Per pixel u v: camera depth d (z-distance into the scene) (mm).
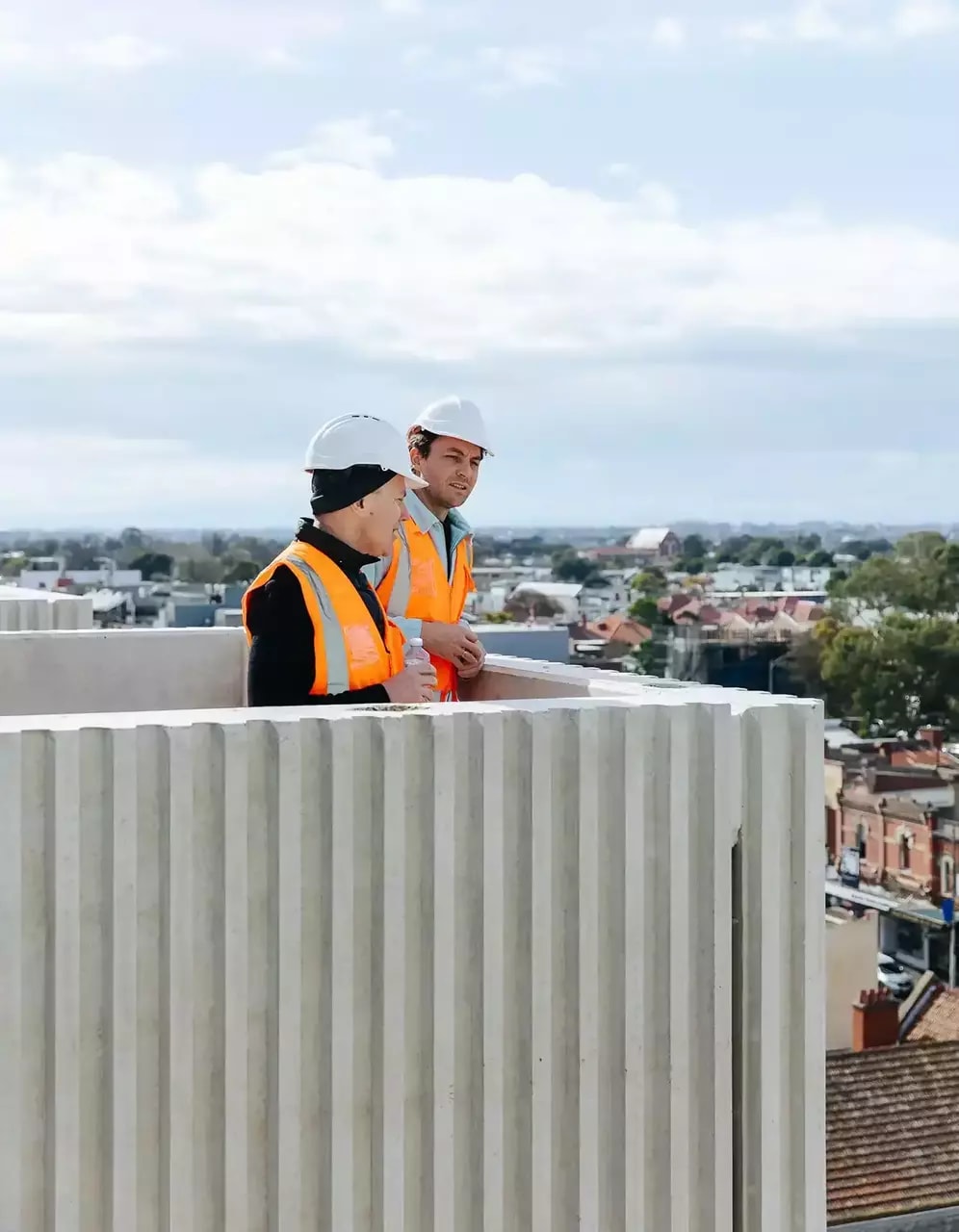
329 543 3859
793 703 3775
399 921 3387
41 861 3125
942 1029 28531
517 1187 3533
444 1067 3432
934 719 77438
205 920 3271
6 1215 3074
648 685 4066
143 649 5043
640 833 3635
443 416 4691
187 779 3215
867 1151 19422
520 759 3518
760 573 98375
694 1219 3707
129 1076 3172
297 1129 3324
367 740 3389
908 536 82688
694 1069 3705
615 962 3629
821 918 3803
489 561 98438
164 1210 3229
